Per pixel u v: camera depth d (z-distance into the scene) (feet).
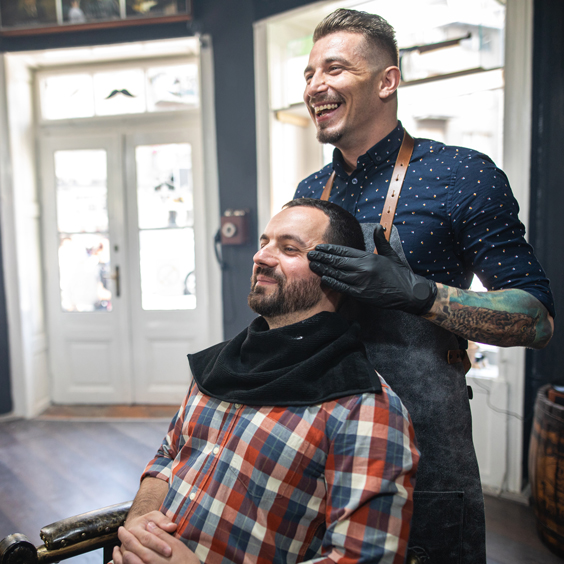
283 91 9.55
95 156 11.62
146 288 11.70
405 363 3.18
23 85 11.31
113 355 11.85
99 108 11.50
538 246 7.21
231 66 9.78
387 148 3.45
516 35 6.88
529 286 2.92
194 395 3.39
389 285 2.79
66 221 11.80
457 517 3.11
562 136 6.88
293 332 2.99
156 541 2.77
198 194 11.26
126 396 11.87
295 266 3.06
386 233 3.30
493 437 7.52
